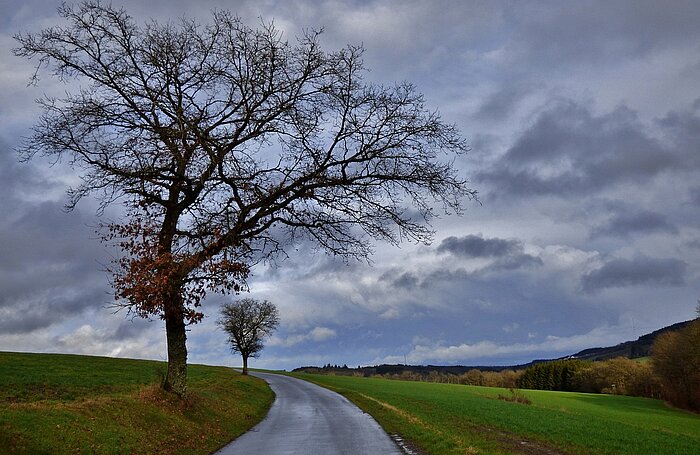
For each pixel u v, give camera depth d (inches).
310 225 838.5
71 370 1903.3
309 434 829.8
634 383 4347.9
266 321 3823.8
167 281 737.6
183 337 870.4
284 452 639.8
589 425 1343.5
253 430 920.9
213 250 793.6
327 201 820.0
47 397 1165.1
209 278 782.5
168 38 837.2
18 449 456.4
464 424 1068.5
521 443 830.5
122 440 586.6
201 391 1243.2
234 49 813.2
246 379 2945.4
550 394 3745.1
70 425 558.3
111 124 823.7
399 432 818.8
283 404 1656.0
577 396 3700.8
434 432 768.3
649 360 3757.4
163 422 721.6
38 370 1771.7
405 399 1889.8
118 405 702.5
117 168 808.3
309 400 1830.7
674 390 3361.2
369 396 2001.7
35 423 522.9
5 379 1421.0
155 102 818.8
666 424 2192.4
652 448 977.5
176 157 815.7
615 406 3095.5
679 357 3255.4
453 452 589.6
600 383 4864.7
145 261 752.3
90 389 1364.4
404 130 799.1
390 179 807.1
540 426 1197.7
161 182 840.3
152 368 2453.2
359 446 673.6
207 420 850.1
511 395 3122.5
